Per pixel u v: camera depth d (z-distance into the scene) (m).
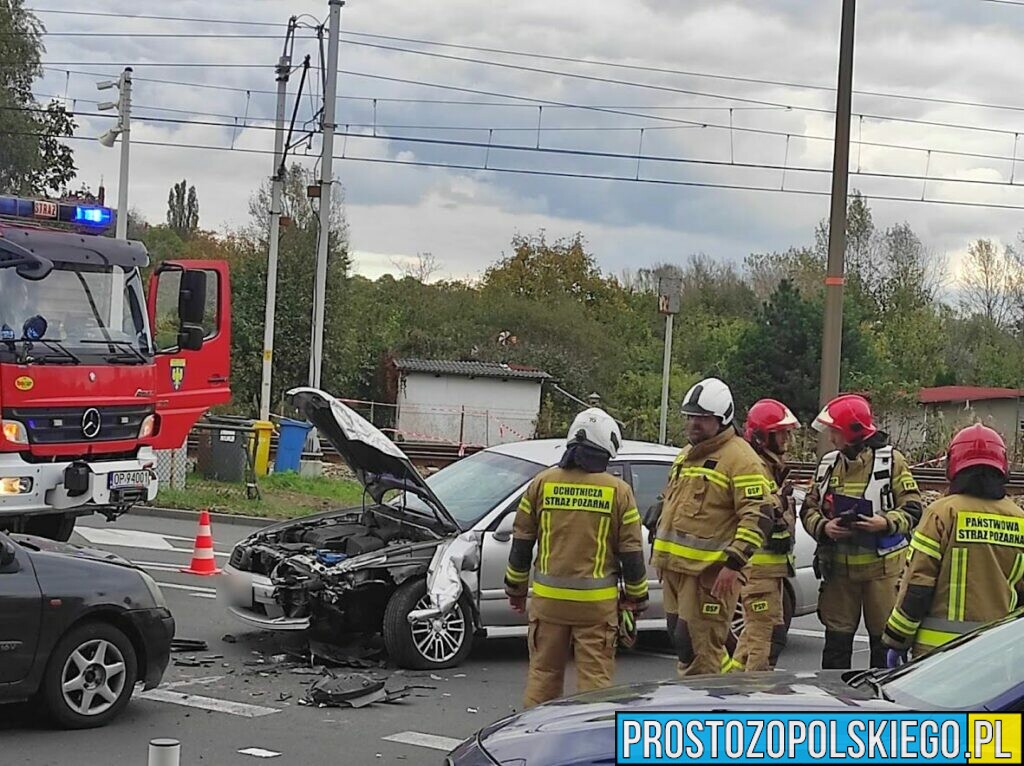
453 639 9.31
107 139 22.89
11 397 11.20
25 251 11.43
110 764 6.67
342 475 24.23
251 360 45.19
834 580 7.75
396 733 7.56
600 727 4.12
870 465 7.66
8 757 6.72
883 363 47.94
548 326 53.09
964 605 5.62
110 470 12.05
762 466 7.16
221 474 20.70
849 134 17.52
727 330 54.31
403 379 45.81
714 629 7.15
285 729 7.55
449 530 9.37
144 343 12.64
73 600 7.22
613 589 6.62
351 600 9.20
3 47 41.16
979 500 5.68
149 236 63.97
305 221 46.12
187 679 8.64
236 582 9.44
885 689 4.55
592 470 6.66
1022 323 67.50
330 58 22.19
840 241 17.44
